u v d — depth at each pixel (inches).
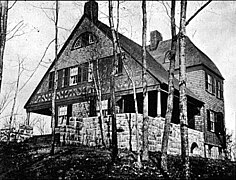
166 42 1272.1
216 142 1123.3
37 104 1144.2
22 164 555.5
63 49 1122.0
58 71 1117.7
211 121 1120.2
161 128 781.3
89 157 567.2
